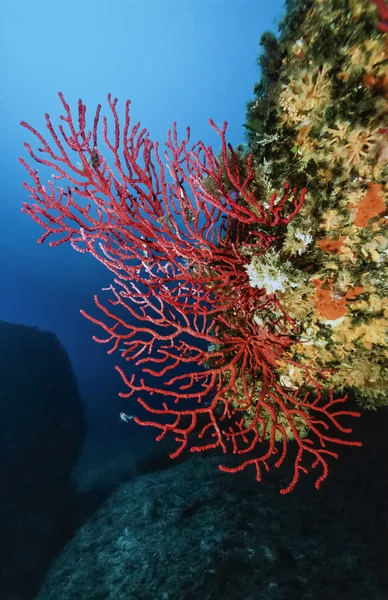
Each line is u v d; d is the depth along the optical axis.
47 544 10.87
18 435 12.53
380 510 5.95
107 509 9.73
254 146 3.36
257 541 5.93
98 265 52.97
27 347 15.72
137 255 2.75
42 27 79.69
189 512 7.49
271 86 3.12
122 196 2.65
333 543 5.68
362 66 2.22
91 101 95.12
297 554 5.61
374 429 6.54
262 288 2.78
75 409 16.28
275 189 2.88
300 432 3.36
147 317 2.69
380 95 2.19
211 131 87.06
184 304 2.70
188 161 2.65
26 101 79.00
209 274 3.12
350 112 2.30
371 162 2.28
